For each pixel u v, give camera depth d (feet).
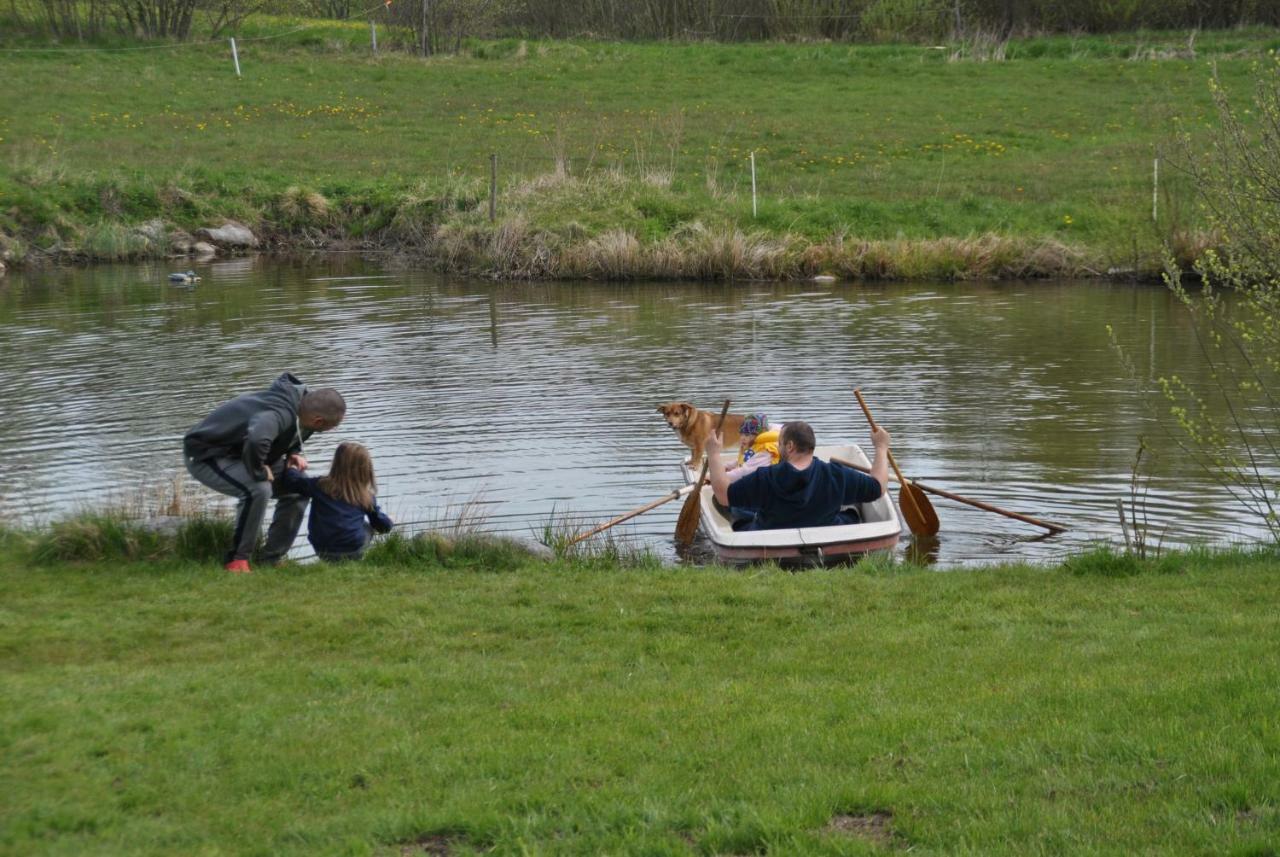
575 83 156.04
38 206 107.14
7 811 18.49
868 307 81.25
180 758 20.49
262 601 30.04
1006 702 22.27
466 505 38.93
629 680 24.44
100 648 26.55
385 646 26.84
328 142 131.34
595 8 191.83
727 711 22.34
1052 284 90.27
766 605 29.68
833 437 49.83
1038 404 54.03
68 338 71.31
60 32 168.55
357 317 78.69
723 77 158.61
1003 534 38.96
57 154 121.19
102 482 43.70
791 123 136.46
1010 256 94.22
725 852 17.40
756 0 187.32
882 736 20.93
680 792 19.08
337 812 18.79
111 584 31.37
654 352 67.00
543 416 53.36
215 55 165.68
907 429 50.47
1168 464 45.27
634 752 20.59
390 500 42.16
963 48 168.04
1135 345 66.49
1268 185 39.06
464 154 126.93
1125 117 133.59
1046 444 48.06
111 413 53.83
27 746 20.72
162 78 152.97
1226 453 44.50
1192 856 16.60
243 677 24.62
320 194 116.16
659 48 177.17
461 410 54.34
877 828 17.97
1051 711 21.70
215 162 123.24
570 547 36.63
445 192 111.96
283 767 20.16
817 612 29.09
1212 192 42.78
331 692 23.81
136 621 28.32
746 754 20.39
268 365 63.77
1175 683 22.62
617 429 51.31
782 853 17.10
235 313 80.12
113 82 149.59
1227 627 26.37
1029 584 31.19
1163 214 92.89
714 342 69.62
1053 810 18.01
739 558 36.37
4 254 102.12
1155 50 161.48
